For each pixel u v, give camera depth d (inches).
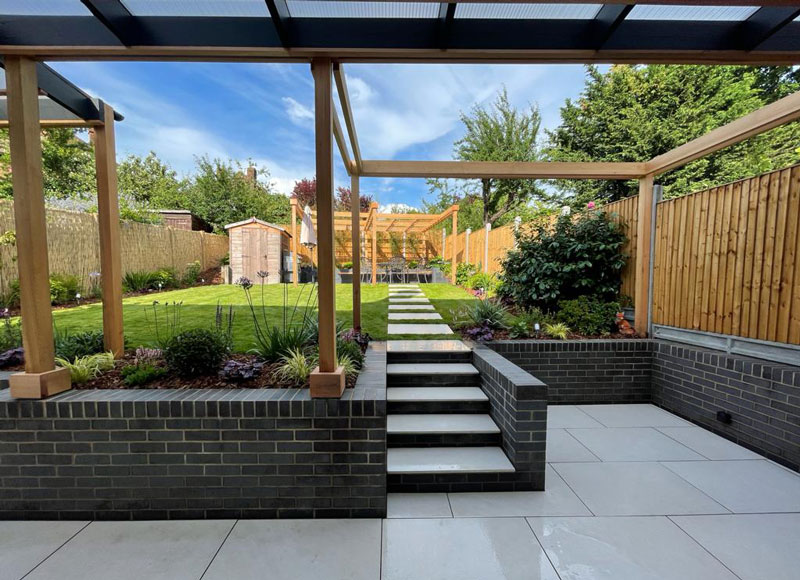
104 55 89.2
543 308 211.2
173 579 71.6
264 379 106.4
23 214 90.6
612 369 168.7
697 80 430.0
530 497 99.8
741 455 120.6
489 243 364.5
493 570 73.4
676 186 431.5
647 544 80.9
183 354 106.2
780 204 120.0
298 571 73.4
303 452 90.5
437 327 203.5
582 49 87.3
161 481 90.9
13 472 90.7
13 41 86.1
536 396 101.8
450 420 124.6
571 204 502.9
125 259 348.2
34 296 91.0
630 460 118.2
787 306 118.3
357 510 91.5
